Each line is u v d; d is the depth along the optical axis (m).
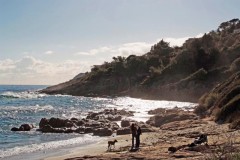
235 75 56.06
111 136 43.59
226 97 46.75
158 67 165.50
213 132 31.81
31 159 28.83
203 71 131.88
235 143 21.34
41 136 44.41
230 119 40.19
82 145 36.44
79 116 69.56
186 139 29.83
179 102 119.56
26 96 146.00
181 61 148.12
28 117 68.00
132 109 85.12
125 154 23.88
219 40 175.75
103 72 181.62
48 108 88.31
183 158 20.45
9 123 58.72
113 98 146.38
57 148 34.72
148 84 149.12
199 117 50.62
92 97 159.75
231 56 143.25
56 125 50.91
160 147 26.16
